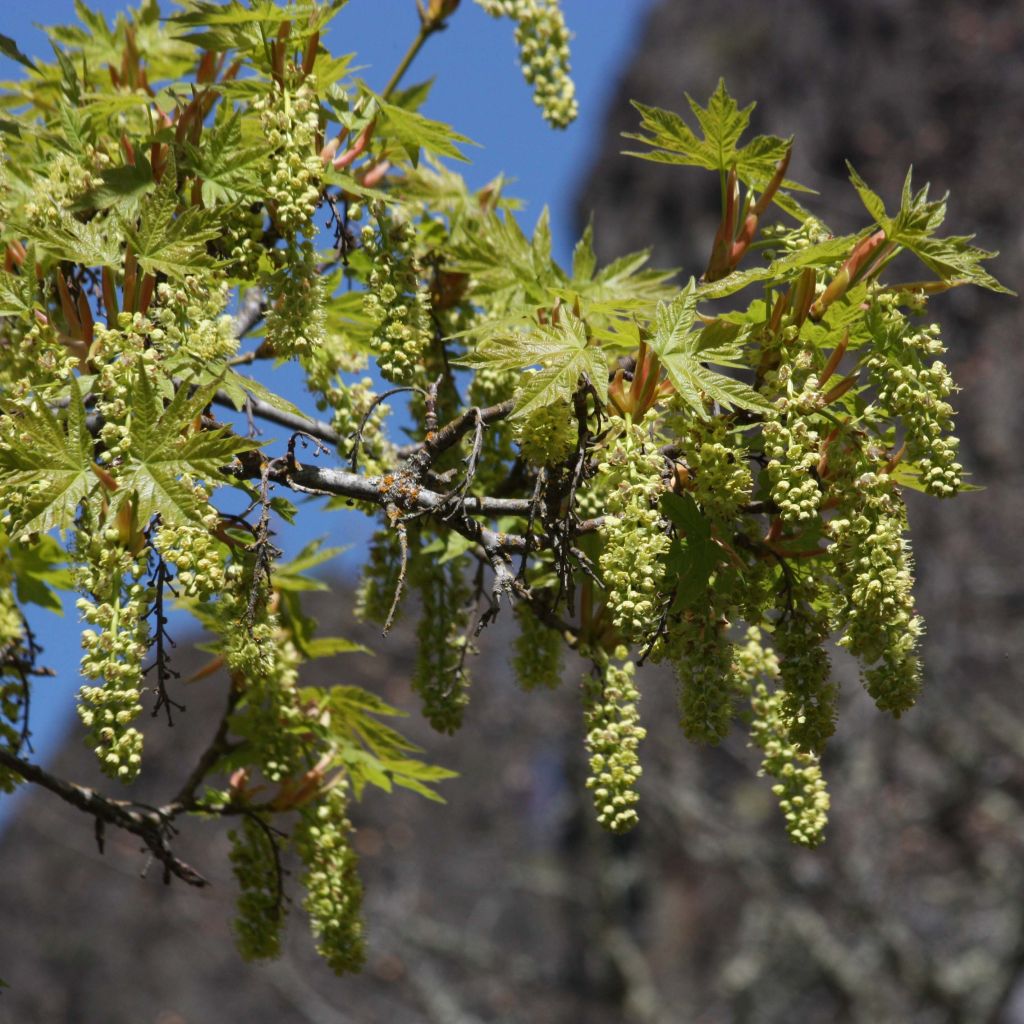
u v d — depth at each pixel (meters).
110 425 3.48
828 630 3.67
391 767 5.02
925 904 16.52
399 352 4.14
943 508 18.00
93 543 3.39
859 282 3.83
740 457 3.67
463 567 4.80
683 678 3.63
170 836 4.67
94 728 3.29
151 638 3.43
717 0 24.34
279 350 3.89
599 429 3.80
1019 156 20.80
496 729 20.06
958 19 22.28
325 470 3.97
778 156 4.21
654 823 18.52
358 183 4.37
